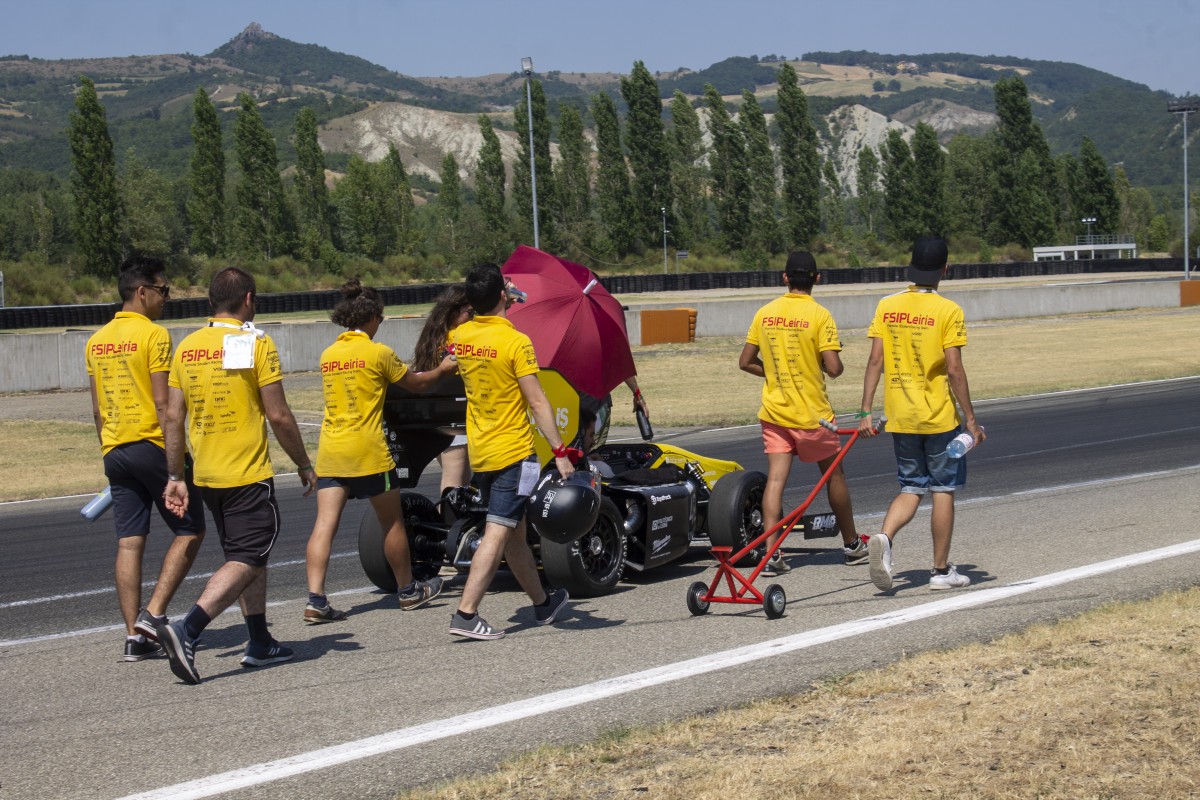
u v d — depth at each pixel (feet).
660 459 25.89
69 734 15.53
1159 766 12.40
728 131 305.32
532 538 23.22
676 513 24.20
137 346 19.03
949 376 20.75
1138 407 57.41
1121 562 23.06
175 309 167.84
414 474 23.85
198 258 256.32
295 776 13.74
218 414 17.81
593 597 22.61
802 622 19.83
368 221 317.42
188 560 19.25
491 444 19.13
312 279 255.91
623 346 23.76
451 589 24.04
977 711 14.38
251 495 17.93
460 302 22.94
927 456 21.24
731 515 24.22
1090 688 14.97
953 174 347.36
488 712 15.74
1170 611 18.52
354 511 35.37
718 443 49.19
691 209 330.34
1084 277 245.86
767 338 22.85
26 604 24.02
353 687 17.22
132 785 13.64
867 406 21.62
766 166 309.22
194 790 13.41
